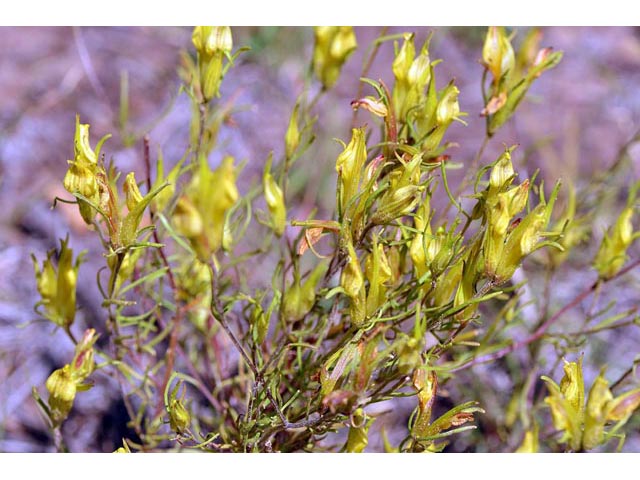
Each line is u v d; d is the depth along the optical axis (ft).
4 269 1.19
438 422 0.69
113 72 1.49
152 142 1.36
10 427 1.06
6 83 1.43
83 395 1.08
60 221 1.24
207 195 0.58
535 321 1.11
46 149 1.34
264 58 1.58
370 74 1.59
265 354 0.88
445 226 0.74
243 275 1.01
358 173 0.67
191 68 0.95
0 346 1.12
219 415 0.96
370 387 0.69
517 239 0.65
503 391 1.09
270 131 1.46
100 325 1.11
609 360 1.14
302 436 0.80
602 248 0.89
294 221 0.68
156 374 1.03
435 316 0.71
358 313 0.67
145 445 0.92
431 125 0.73
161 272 0.82
